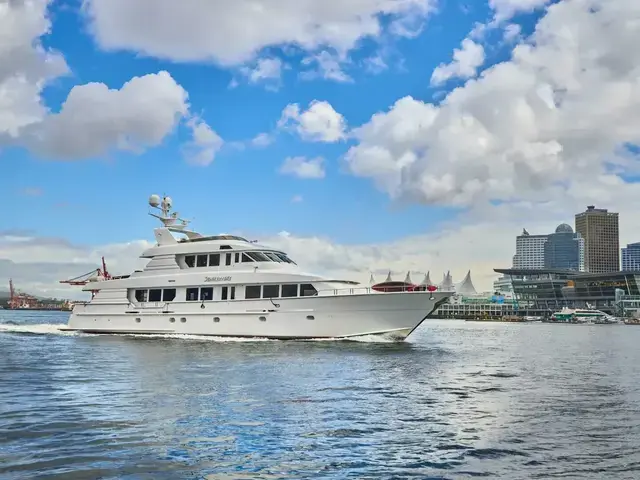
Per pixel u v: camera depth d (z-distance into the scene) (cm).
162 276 4478
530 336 8088
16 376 2195
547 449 1212
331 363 2766
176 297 4412
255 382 2095
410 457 1144
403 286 3888
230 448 1183
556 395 1936
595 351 4434
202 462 1084
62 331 5000
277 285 4072
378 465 1090
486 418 1524
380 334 3875
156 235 4756
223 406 1614
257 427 1367
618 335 8956
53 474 988
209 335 4231
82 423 1370
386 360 2986
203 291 4312
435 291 3741
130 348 3497
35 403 1619
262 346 3644
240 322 4131
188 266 4469
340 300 3856
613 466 1097
